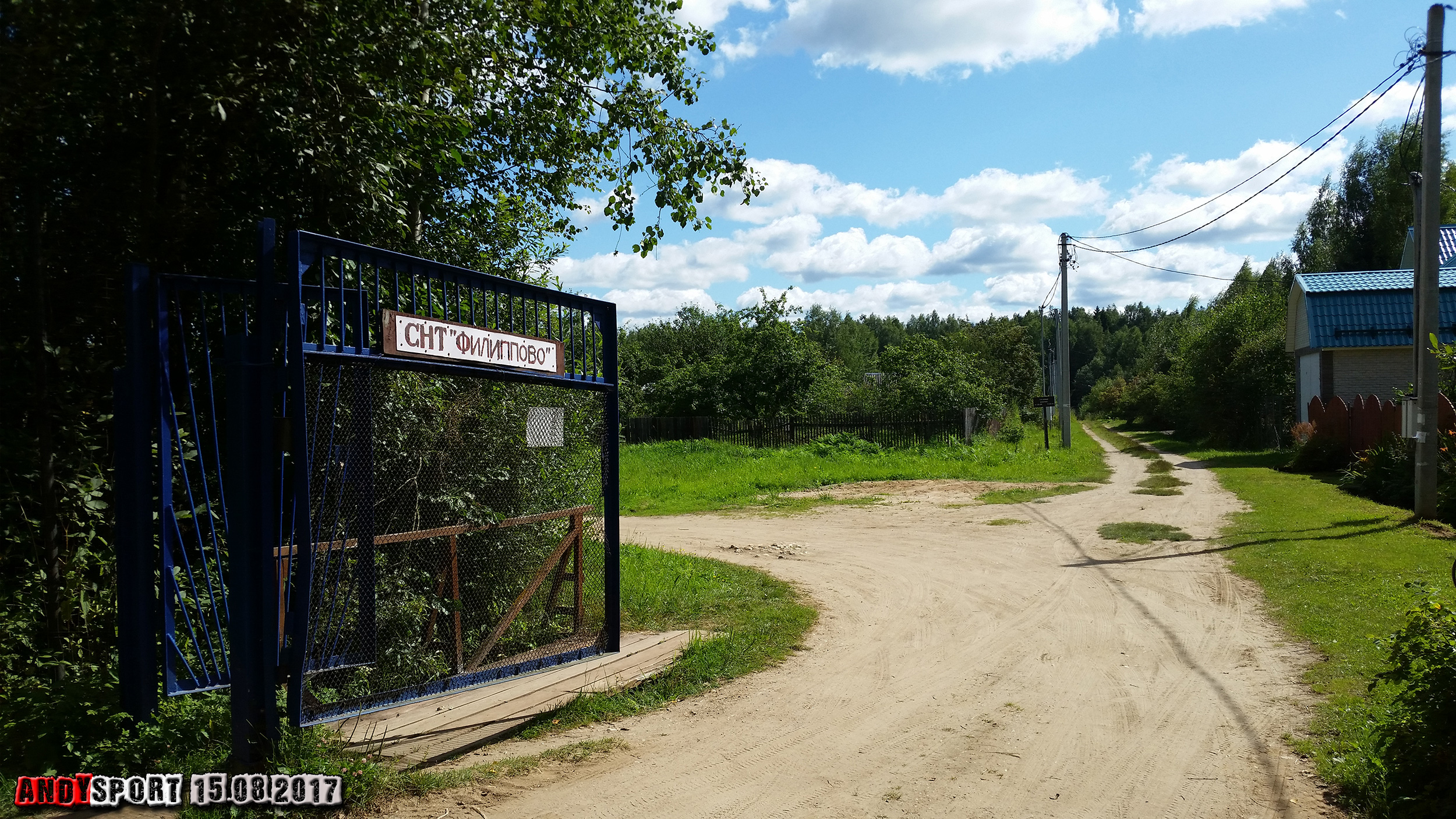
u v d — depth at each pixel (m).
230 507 4.52
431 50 6.98
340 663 4.43
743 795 4.05
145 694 4.22
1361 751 4.15
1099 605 8.10
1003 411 42.47
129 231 5.45
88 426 5.25
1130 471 22.62
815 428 30.50
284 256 6.22
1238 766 4.29
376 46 6.48
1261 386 31.11
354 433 4.50
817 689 5.77
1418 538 10.48
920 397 32.28
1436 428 12.07
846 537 13.16
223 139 5.71
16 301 4.99
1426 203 12.05
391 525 5.14
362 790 3.83
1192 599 8.16
